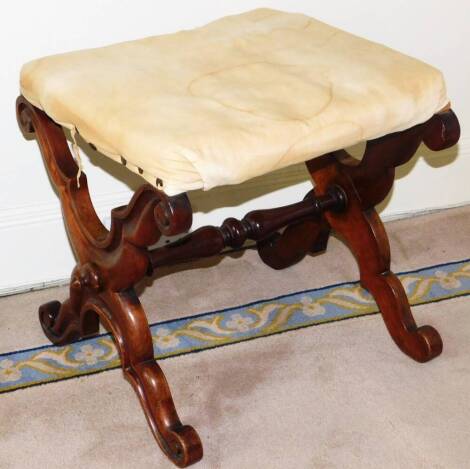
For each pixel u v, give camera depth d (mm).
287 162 1008
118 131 986
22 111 1254
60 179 1236
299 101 1051
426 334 1371
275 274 1629
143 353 1196
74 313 1322
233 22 1268
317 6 1523
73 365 1393
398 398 1323
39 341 1448
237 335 1462
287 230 1537
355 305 1542
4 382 1351
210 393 1332
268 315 1513
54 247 1560
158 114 997
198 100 1037
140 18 1417
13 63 1367
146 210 1029
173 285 1588
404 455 1221
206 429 1264
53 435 1251
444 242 1739
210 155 939
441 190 1838
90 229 1199
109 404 1312
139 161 954
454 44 1656
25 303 1539
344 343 1441
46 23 1356
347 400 1318
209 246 1239
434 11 1602
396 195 1809
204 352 1419
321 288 1590
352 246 1393
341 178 1328
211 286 1590
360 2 1545
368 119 1056
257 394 1330
